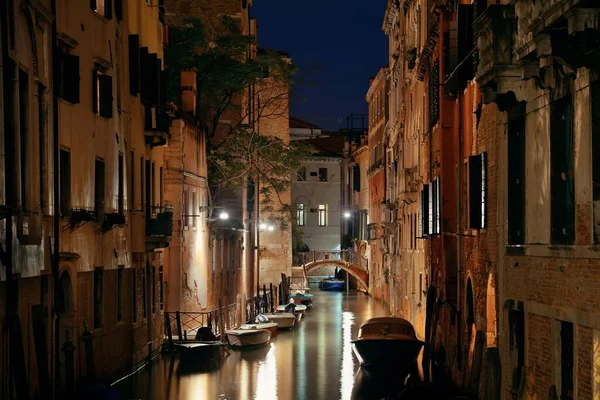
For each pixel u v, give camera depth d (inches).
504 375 656.4
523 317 616.1
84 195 847.1
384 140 2335.1
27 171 681.6
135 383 1011.3
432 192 1061.1
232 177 1619.1
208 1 1808.6
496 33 575.2
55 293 754.2
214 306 1544.0
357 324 1872.5
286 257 2353.6
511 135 633.0
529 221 589.9
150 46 1198.9
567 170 518.9
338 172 3629.4
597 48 450.0
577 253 494.6
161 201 1238.9
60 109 775.1
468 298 877.8
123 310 1004.6
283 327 1739.7
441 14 1011.3
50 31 744.3
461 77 864.3
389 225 2021.4
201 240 1433.3
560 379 528.7
